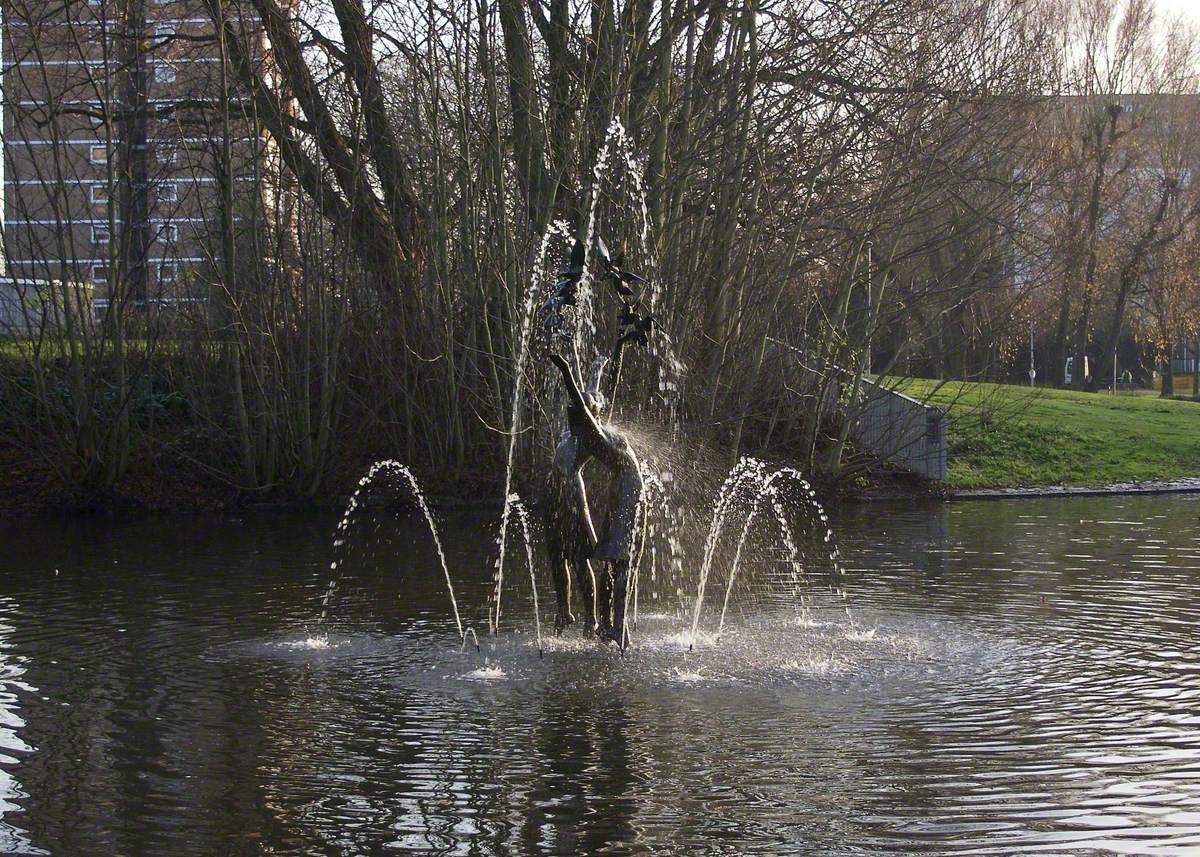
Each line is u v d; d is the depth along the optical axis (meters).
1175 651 10.20
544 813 6.29
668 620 11.85
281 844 5.90
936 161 24.25
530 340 22.42
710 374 23.33
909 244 28.47
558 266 22.86
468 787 6.71
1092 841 5.88
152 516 22.09
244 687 9.02
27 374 24.06
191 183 25.23
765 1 23.75
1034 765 7.06
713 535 18.78
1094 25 48.94
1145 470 29.56
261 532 19.58
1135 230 54.94
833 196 24.28
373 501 23.67
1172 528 19.81
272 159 25.61
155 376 25.09
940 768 7.02
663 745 7.48
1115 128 48.19
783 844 5.86
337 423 24.39
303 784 6.77
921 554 16.86
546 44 24.11
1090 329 67.00
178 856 5.76
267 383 23.73
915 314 28.70
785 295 26.86
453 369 23.66
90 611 12.28
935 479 27.12
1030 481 28.17
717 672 9.46
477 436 24.66
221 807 6.41
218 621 11.73
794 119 23.92
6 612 12.23
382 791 6.66
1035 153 29.80
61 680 9.26
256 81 23.03
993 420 31.98
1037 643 10.54
